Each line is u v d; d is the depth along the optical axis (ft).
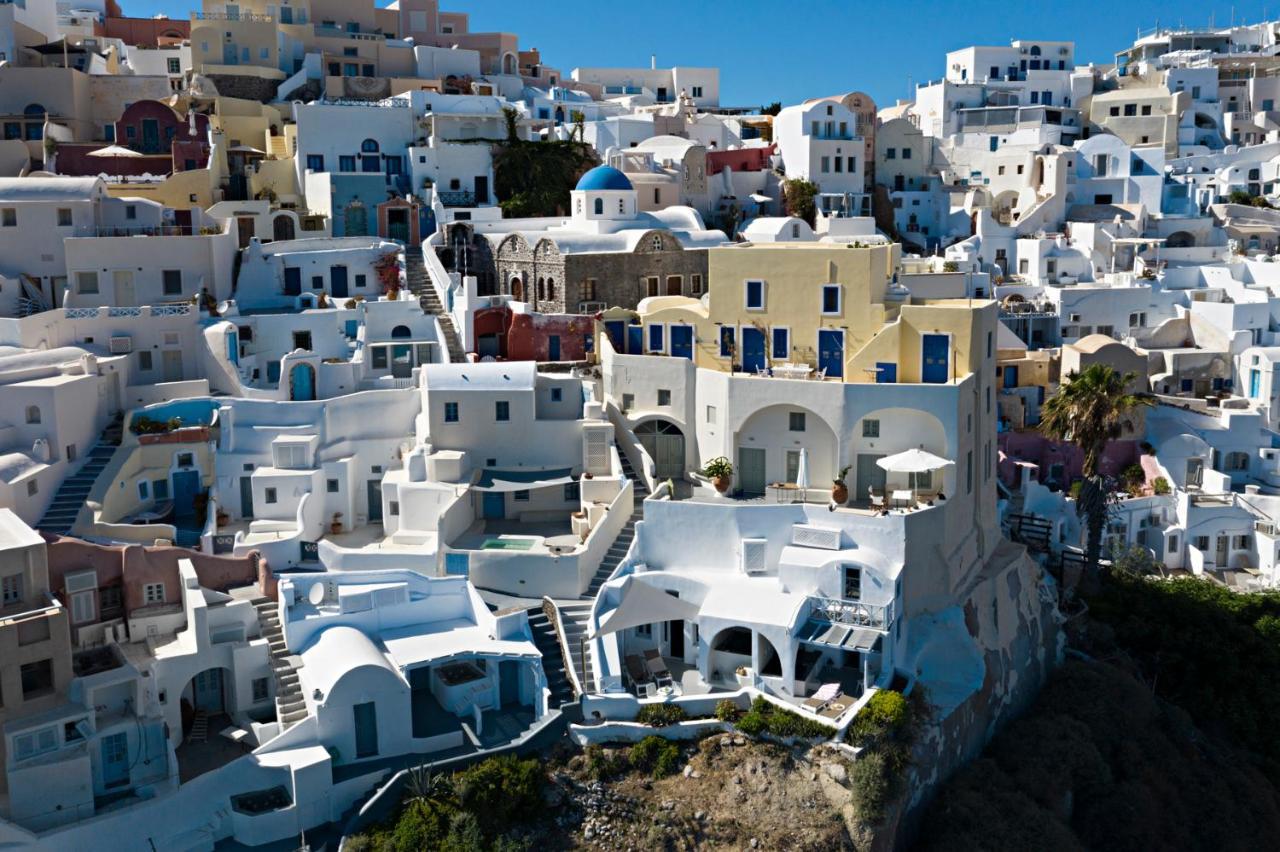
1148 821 161.48
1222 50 503.61
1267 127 432.66
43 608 131.75
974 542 176.96
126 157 270.87
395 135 294.05
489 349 224.33
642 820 136.67
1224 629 201.98
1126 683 183.52
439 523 168.25
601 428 184.75
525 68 418.31
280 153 298.35
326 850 128.98
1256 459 252.62
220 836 130.72
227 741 142.72
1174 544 239.09
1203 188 382.83
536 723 143.74
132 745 132.26
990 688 165.37
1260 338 284.41
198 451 188.34
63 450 177.78
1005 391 265.95
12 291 213.87
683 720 145.79
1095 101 423.64
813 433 176.55
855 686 152.66
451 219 270.26
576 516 177.37
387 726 139.33
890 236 343.67
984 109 424.46
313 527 182.09
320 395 203.92
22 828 121.19
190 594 145.89
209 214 249.96
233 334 206.80
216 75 328.49
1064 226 343.46
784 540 161.58
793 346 184.44
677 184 294.66
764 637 152.87
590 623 155.74
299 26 351.25
